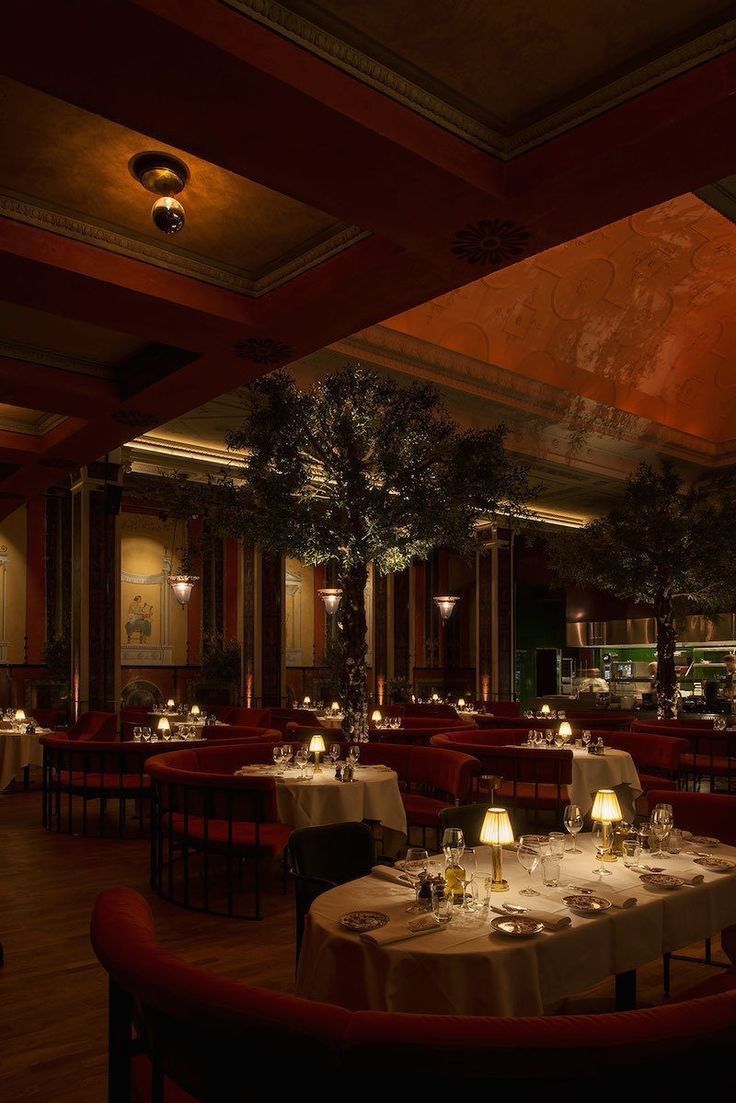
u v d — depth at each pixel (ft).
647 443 42.24
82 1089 10.93
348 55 11.55
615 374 39.58
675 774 31.65
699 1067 5.37
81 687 38.65
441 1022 5.38
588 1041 5.22
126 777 27.04
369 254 16.15
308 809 19.71
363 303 17.57
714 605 39.58
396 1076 5.20
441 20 11.27
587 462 42.96
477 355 34.32
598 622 61.82
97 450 29.48
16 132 13.71
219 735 30.58
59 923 17.76
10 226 15.65
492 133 13.38
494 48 11.80
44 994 14.05
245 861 23.38
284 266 17.72
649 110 12.21
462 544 26.71
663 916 10.82
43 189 15.34
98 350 22.72
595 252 33.60
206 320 18.33
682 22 11.50
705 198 18.33
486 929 9.62
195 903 19.12
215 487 27.04
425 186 13.30
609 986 14.42
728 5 11.21
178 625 56.13
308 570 61.57
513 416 37.19
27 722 37.24
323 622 62.03
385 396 25.62
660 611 38.60
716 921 11.64
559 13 11.30
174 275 17.56
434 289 16.97
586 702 50.26
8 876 21.48
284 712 40.83
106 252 16.70
